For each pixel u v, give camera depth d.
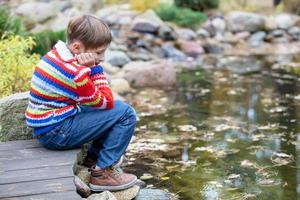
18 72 4.15
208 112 4.89
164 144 3.97
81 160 3.08
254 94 5.55
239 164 3.55
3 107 3.13
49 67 2.80
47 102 2.82
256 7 10.09
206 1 9.65
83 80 2.72
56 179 2.60
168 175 3.37
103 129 2.83
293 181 3.25
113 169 2.92
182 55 7.95
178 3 9.56
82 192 2.76
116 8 9.45
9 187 2.51
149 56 7.73
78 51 2.81
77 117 2.84
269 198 3.01
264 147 3.88
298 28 9.48
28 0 9.59
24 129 3.19
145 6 9.30
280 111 4.87
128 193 2.88
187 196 3.04
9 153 2.91
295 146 3.90
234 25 9.26
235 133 4.23
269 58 7.82
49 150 2.95
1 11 5.85
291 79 6.26
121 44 7.89
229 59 7.80
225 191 3.11
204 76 6.56
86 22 2.79
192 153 3.78
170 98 5.46
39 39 5.79
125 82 5.88
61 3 9.38
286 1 10.15
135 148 3.88
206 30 8.95
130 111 2.86
